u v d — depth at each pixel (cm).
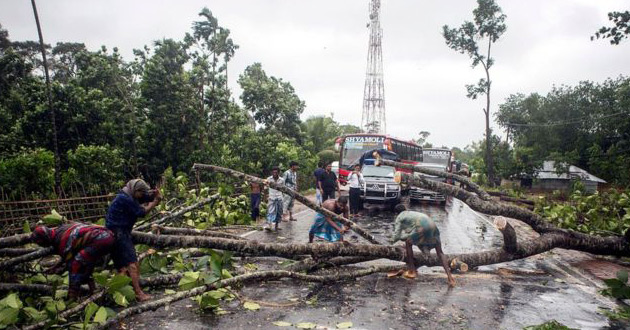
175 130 1588
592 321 480
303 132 2886
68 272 484
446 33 3819
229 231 1053
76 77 1850
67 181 1159
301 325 451
